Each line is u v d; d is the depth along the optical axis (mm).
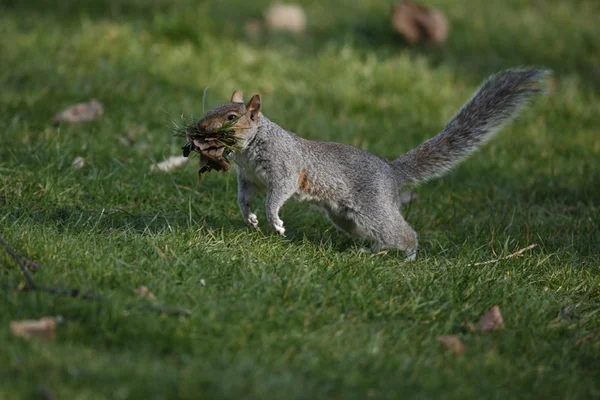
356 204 10172
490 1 22766
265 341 7047
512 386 6934
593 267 9812
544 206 12227
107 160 11852
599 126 15922
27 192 10188
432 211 11641
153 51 16578
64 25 17391
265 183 10086
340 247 10320
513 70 11398
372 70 16859
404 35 18969
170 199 10820
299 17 19078
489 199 12305
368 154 10445
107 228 9484
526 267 9570
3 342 6422
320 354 6992
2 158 11398
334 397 6348
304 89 16047
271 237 9617
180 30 17297
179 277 8133
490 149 14266
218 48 16891
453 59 18625
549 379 7098
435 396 6543
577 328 8164
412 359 7098
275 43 17984
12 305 7086
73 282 7652
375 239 10234
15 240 8414
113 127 13039
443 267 9312
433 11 19438
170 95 14797
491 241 10312
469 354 7391
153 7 18984
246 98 15266
